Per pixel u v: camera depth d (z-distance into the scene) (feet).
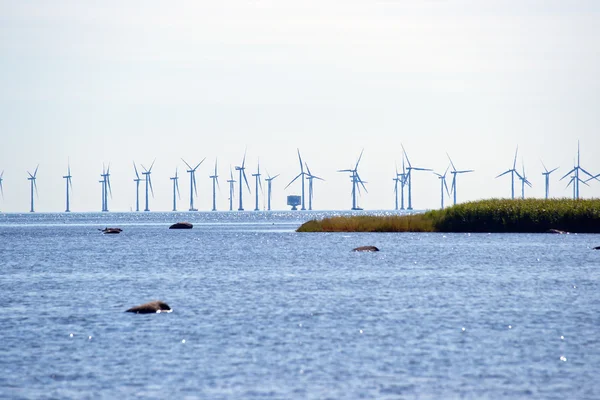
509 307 650.84
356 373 433.48
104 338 522.47
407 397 392.06
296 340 515.09
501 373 432.66
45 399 391.86
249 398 391.04
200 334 535.19
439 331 543.80
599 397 392.06
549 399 389.19
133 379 423.64
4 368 445.78
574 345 496.23
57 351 485.15
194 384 414.21
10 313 628.69
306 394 396.78
